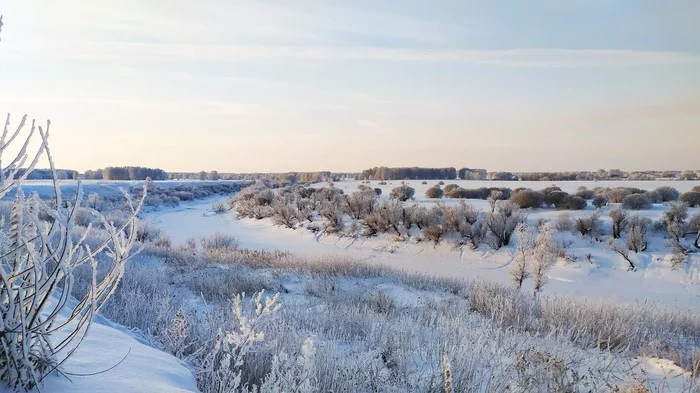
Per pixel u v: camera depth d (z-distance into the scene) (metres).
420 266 25.56
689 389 4.34
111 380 2.39
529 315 7.89
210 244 26.62
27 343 2.08
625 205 36.56
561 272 22.72
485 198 51.34
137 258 14.19
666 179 102.69
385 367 4.69
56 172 2.05
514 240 26.92
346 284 12.66
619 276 22.16
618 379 4.46
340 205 37.91
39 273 2.14
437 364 4.73
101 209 31.11
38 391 2.07
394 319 7.36
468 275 22.98
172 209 57.97
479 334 5.69
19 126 2.00
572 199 37.53
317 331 5.97
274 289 11.13
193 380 3.02
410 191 48.84
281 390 3.04
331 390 3.61
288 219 38.00
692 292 19.77
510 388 3.97
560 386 3.78
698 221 24.53
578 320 7.08
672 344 6.89
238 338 3.28
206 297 9.48
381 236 31.69
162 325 4.73
